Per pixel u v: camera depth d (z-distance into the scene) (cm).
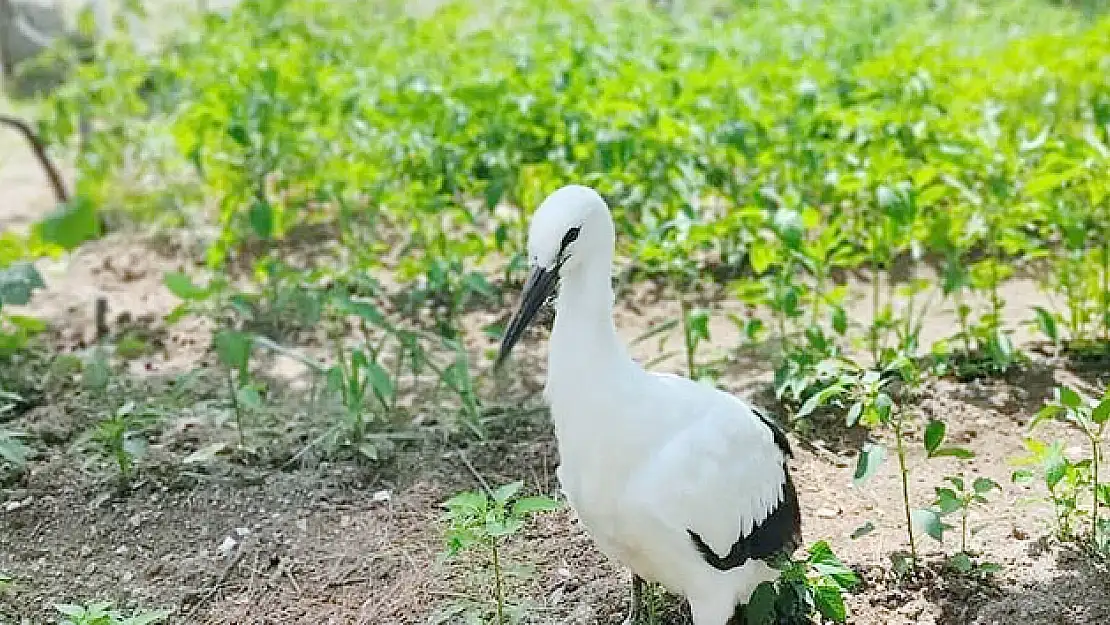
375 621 167
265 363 242
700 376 212
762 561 152
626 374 142
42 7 459
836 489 191
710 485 140
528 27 356
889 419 171
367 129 279
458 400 222
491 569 175
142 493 196
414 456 204
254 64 289
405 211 276
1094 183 221
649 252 221
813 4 379
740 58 319
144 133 318
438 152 257
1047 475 163
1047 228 248
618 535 146
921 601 165
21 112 422
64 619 169
